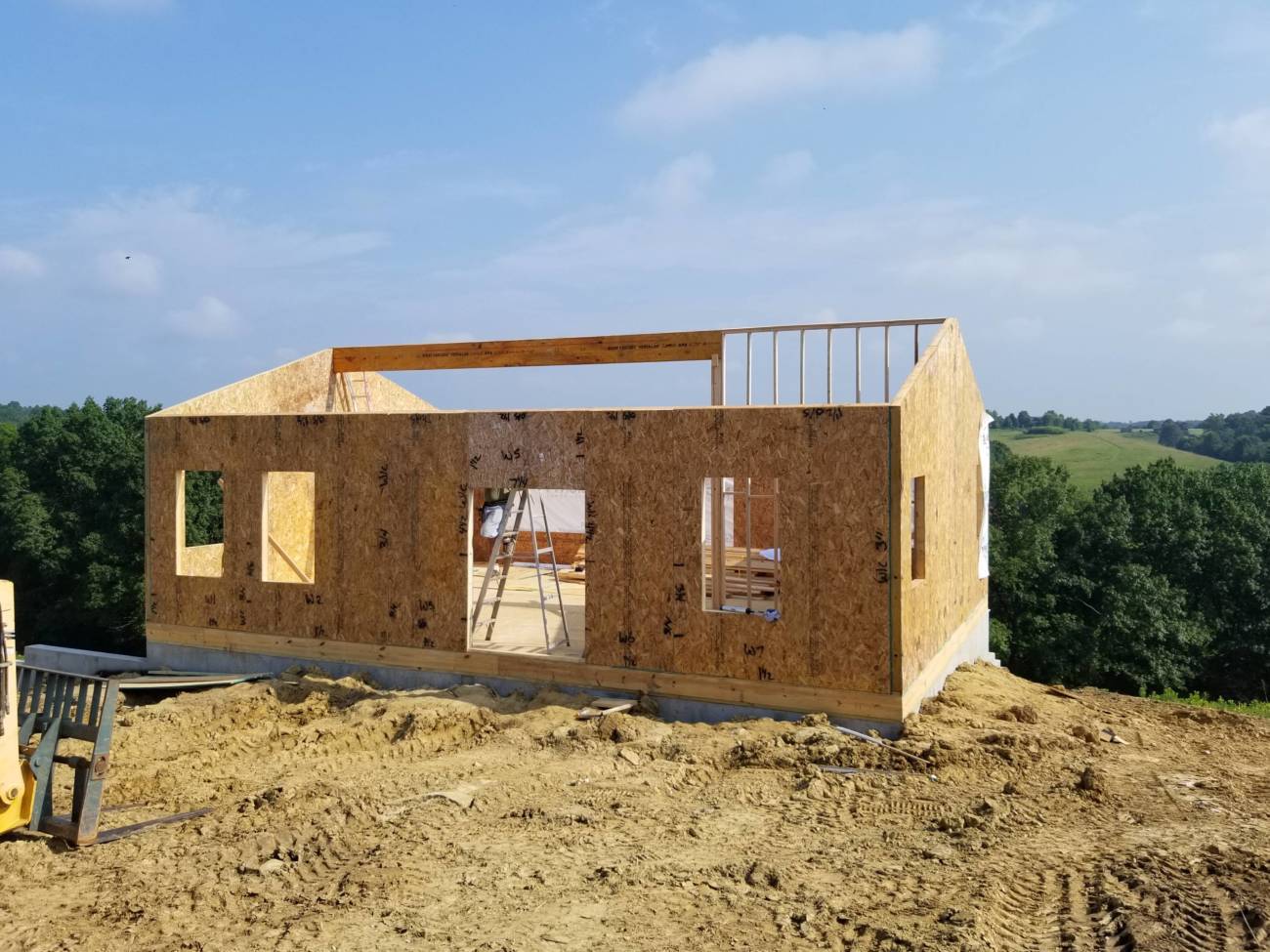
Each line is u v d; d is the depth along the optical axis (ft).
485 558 61.67
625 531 32.24
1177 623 95.14
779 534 30.35
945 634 36.94
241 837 21.80
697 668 31.32
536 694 33.32
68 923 17.89
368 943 17.08
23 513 99.86
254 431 38.27
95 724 21.67
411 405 59.41
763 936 17.28
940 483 35.73
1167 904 17.70
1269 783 27.53
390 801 24.52
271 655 38.22
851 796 24.84
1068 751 29.40
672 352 41.11
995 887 18.99
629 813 23.66
